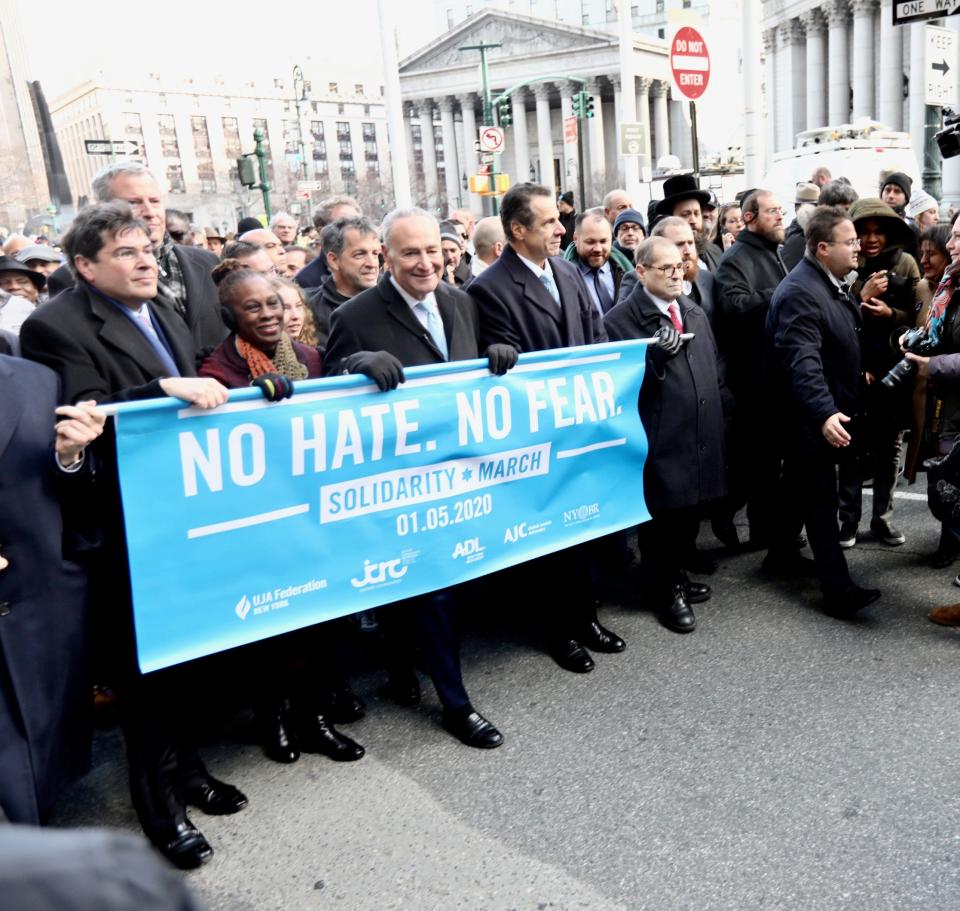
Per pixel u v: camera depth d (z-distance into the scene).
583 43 66.94
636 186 13.68
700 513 4.39
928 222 7.63
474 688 3.73
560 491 3.60
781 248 5.85
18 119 87.69
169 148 118.88
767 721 3.31
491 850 2.71
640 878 2.54
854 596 4.04
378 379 2.97
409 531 3.17
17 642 2.48
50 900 0.51
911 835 2.65
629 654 3.92
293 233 7.66
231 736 3.51
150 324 2.99
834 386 4.07
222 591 2.78
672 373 3.94
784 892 2.46
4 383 2.46
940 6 5.60
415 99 76.12
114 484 2.66
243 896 2.59
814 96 50.81
